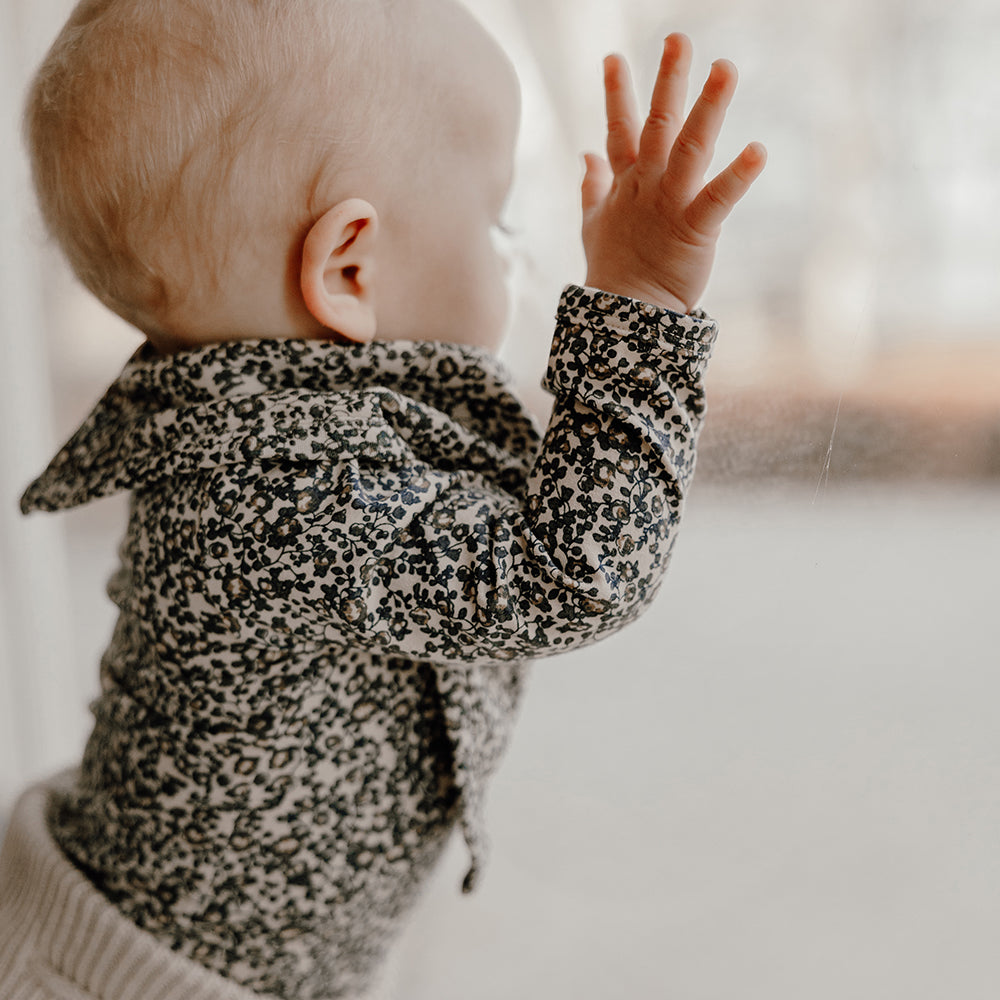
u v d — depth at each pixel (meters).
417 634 0.58
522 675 0.79
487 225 0.68
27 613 1.22
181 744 0.66
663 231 0.58
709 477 0.79
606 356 0.58
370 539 0.57
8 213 1.13
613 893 0.99
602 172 0.69
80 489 0.68
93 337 1.19
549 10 0.84
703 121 0.55
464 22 0.65
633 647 0.94
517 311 0.87
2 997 0.68
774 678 0.84
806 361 0.74
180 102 0.60
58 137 0.63
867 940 0.83
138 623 0.67
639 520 0.57
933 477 0.72
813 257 0.73
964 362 0.70
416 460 0.61
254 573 0.58
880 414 0.72
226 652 0.63
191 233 0.62
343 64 0.60
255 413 0.60
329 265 0.62
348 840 0.68
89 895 0.69
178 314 0.65
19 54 1.08
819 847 0.85
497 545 0.58
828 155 0.72
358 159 0.61
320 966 0.72
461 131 0.64
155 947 0.68
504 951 1.02
